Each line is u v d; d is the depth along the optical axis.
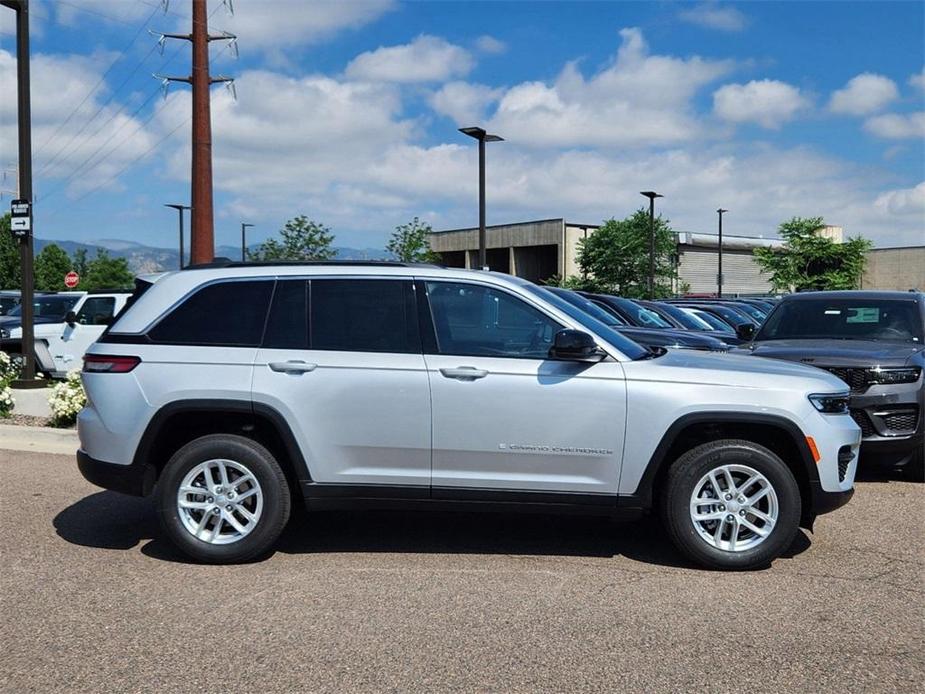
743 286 66.56
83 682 3.84
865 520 6.71
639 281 49.12
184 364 5.51
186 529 5.50
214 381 5.46
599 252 49.41
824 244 59.31
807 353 8.34
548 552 5.83
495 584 5.15
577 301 12.15
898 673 3.96
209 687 3.79
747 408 5.32
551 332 5.52
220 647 4.21
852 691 3.78
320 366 5.46
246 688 3.78
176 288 5.71
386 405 5.41
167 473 5.49
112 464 5.55
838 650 4.21
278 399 5.43
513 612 4.69
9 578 5.26
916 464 8.03
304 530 6.35
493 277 5.64
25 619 4.59
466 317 5.56
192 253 18.31
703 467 5.35
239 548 5.48
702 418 5.32
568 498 5.44
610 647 4.22
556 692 3.74
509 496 5.45
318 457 5.47
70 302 18.08
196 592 5.01
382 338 5.52
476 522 6.60
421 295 5.59
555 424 5.37
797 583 5.19
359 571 5.40
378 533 6.28
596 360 5.37
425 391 5.40
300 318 5.59
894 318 9.41
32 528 6.38
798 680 3.88
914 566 5.54
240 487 5.55
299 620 4.56
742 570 5.42
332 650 4.18
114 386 5.54
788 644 4.27
